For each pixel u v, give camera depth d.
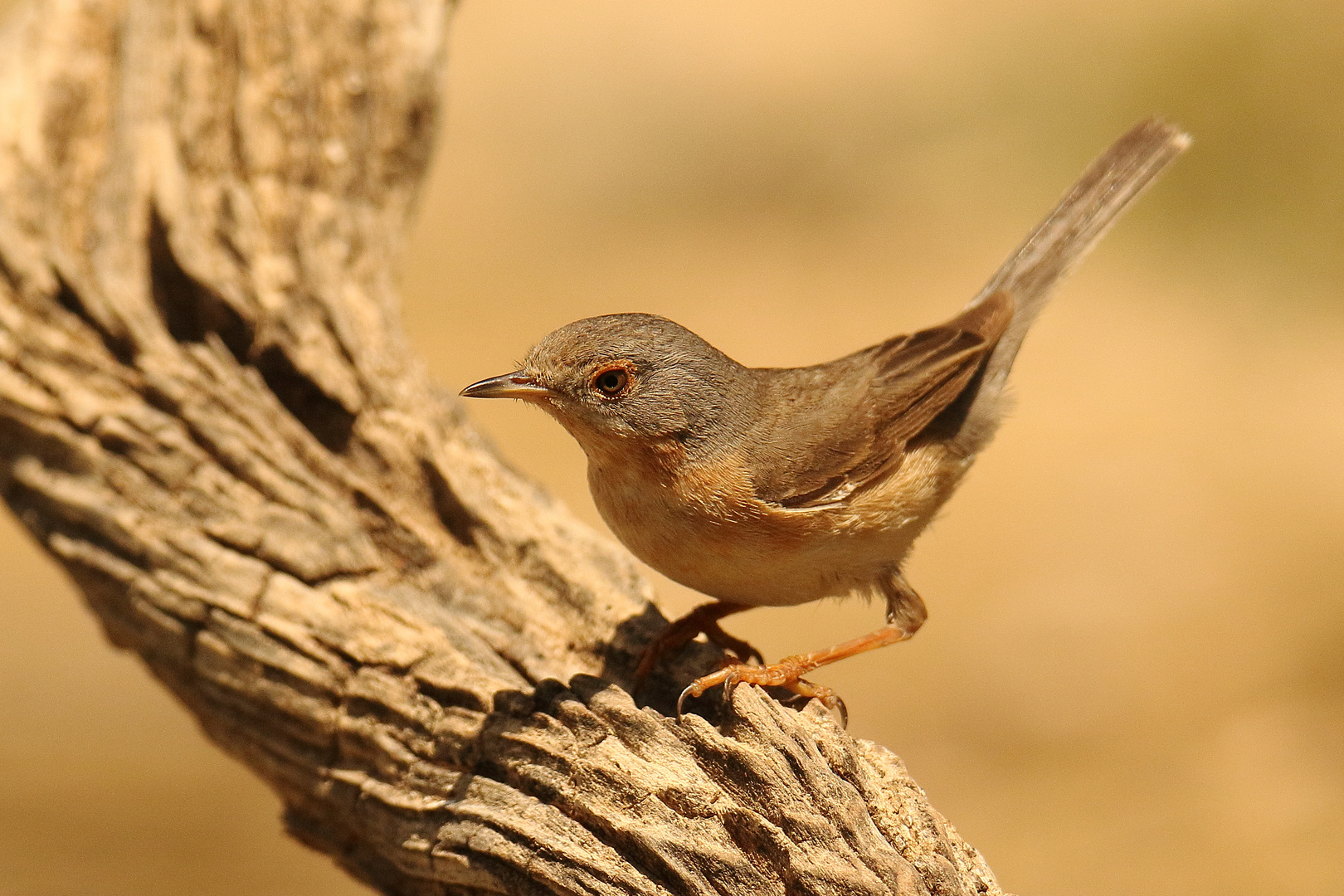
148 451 8.95
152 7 11.06
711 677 7.52
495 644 8.12
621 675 8.06
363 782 7.83
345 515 8.77
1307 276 24.05
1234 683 15.68
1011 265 9.91
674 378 7.85
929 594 17.45
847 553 8.15
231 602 8.32
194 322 9.94
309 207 10.73
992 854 13.84
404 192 11.39
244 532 8.61
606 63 28.69
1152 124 10.12
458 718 7.61
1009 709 15.70
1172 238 25.30
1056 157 26.58
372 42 11.27
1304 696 15.41
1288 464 19.33
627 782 6.89
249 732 8.41
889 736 15.44
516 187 26.97
